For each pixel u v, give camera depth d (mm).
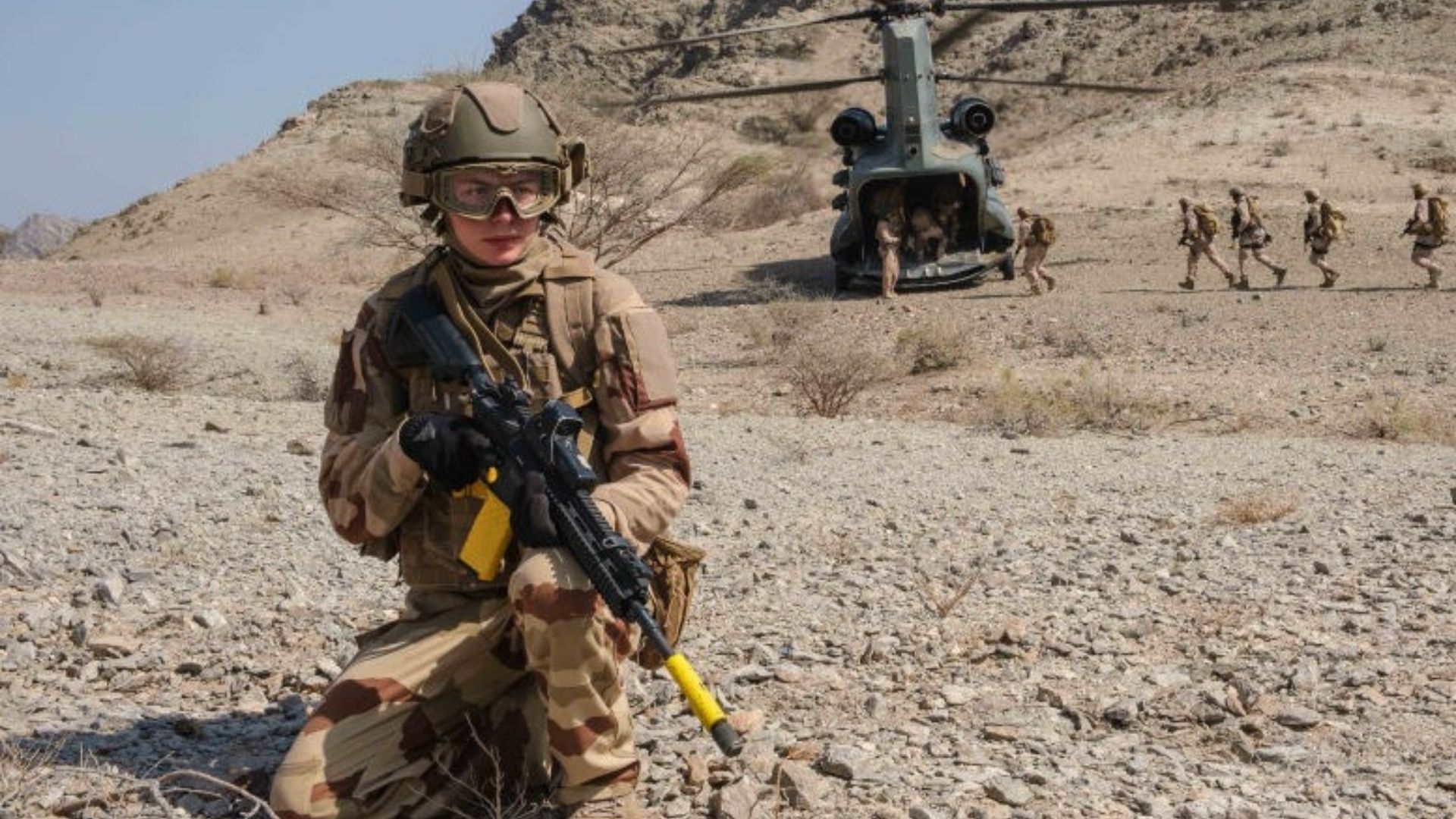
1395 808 4371
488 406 3475
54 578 6473
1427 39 66688
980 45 101812
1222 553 7668
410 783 3592
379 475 3566
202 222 66250
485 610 3699
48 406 12297
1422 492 9711
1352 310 22922
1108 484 10156
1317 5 78500
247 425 11961
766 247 36938
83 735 4508
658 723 4750
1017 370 19438
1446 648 5914
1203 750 4859
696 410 17781
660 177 26375
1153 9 92125
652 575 3346
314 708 4895
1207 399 16500
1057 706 5191
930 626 6129
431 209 3676
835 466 10789
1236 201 26000
